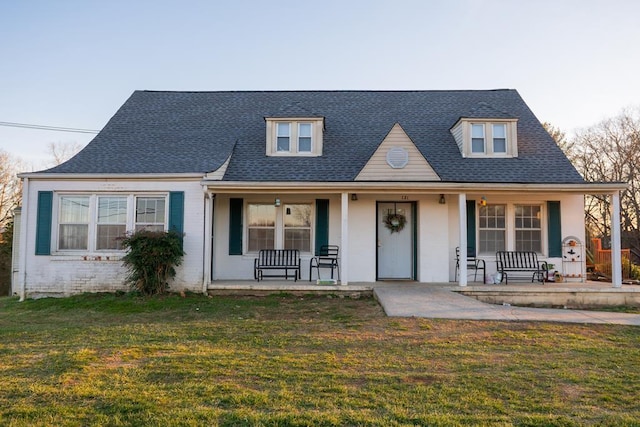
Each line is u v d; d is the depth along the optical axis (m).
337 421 3.66
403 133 12.05
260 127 14.24
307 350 6.07
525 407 4.02
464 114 14.50
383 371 5.10
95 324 8.06
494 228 12.78
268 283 11.73
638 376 4.94
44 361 5.43
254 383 4.65
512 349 6.12
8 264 23.05
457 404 4.07
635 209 28.94
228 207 12.67
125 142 13.36
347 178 12.08
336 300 10.55
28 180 11.55
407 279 12.79
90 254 11.50
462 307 8.95
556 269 12.45
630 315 8.77
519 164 12.56
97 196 11.66
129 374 4.91
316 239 12.55
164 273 10.98
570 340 6.65
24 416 3.76
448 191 11.27
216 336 6.95
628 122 29.47
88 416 3.76
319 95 16.06
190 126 14.26
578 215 12.59
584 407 4.03
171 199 11.49
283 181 11.09
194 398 4.18
